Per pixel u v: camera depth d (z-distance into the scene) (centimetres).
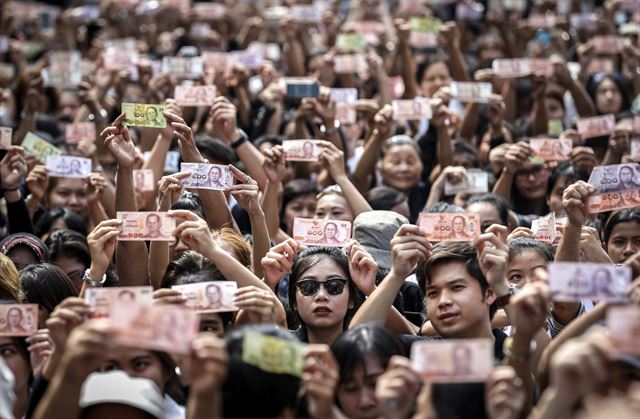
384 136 759
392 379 345
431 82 953
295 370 356
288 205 725
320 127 820
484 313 481
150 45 1165
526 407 404
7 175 639
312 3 1195
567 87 892
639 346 323
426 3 1235
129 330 334
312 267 507
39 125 900
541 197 767
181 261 498
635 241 574
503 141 828
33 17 1219
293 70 996
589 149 729
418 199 760
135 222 500
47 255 600
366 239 595
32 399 404
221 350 332
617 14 1223
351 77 946
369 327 418
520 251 544
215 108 701
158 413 376
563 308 523
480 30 1225
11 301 482
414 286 612
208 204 590
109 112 923
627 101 927
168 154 745
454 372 348
